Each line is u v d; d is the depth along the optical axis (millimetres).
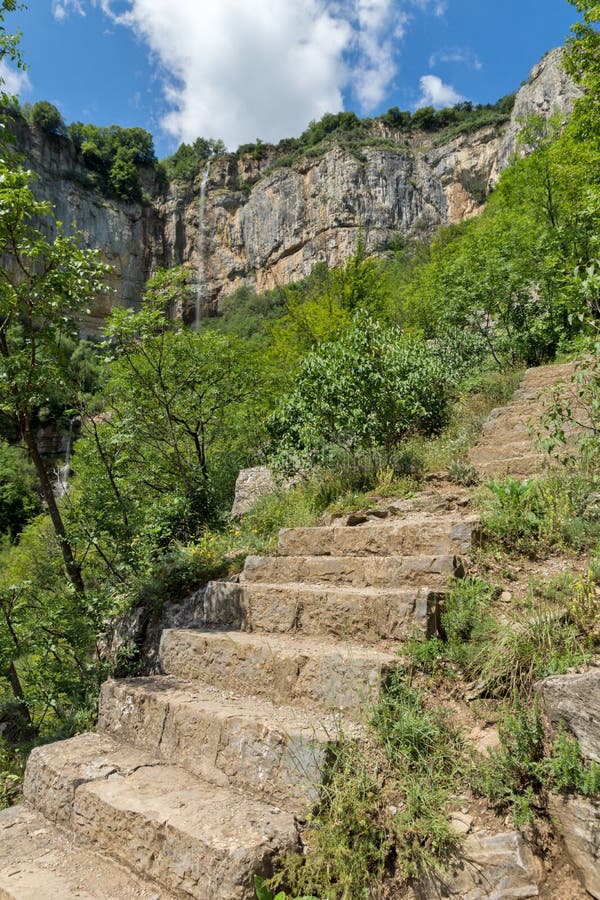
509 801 2096
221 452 11148
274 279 80938
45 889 2320
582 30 10703
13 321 6047
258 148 92938
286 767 2477
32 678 5855
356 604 3324
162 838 2314
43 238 6059
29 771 3182
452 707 2582
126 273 76688
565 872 1916
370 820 2154
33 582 6289
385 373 6543
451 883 1936
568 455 4605
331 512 5512
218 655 3533
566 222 11656
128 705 3430
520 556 3660
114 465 7270
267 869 2080
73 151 76500
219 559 5324
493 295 10812
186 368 9688
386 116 98250
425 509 4977
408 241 75000
